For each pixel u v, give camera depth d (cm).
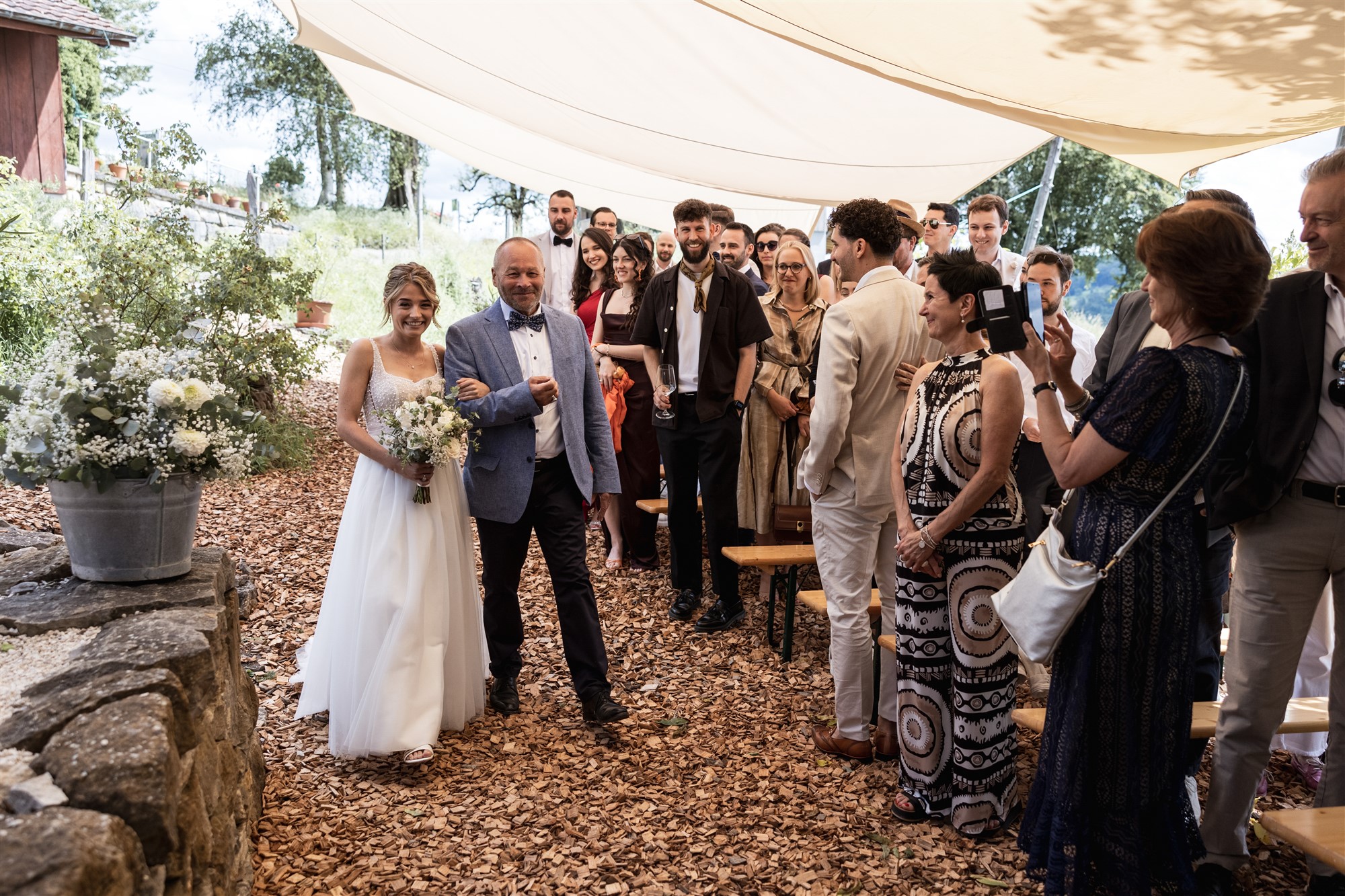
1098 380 357
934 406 307
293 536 633
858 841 308
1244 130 400
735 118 566
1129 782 243
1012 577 303
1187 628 240
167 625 229
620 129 614
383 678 338
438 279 2181
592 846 301
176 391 249
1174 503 238
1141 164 468
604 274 649
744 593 580
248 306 724
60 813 151
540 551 630
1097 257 2370
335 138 3131
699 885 282
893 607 367
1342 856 210
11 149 1469
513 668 407
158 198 851
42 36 1478
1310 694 359
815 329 527
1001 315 254
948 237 591
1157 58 327
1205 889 270
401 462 346
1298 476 262
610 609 538
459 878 281
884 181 661
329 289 1700
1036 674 405
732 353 507
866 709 363
